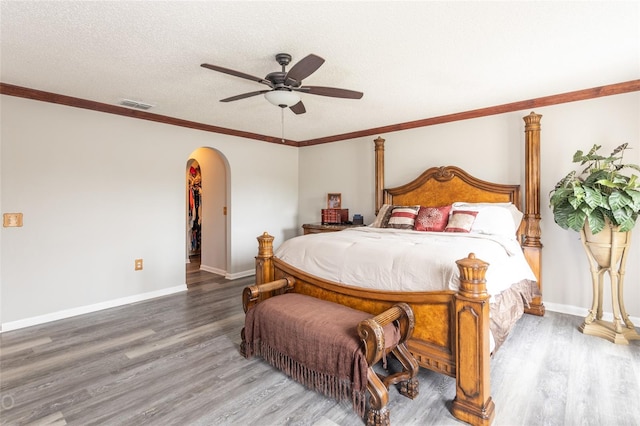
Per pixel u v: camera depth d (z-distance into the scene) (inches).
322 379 77.5
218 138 190.9
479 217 132.9
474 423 69.5
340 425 70.6
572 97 130.3
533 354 100.5
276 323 87.0
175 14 75.2
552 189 135.9
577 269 132.0
